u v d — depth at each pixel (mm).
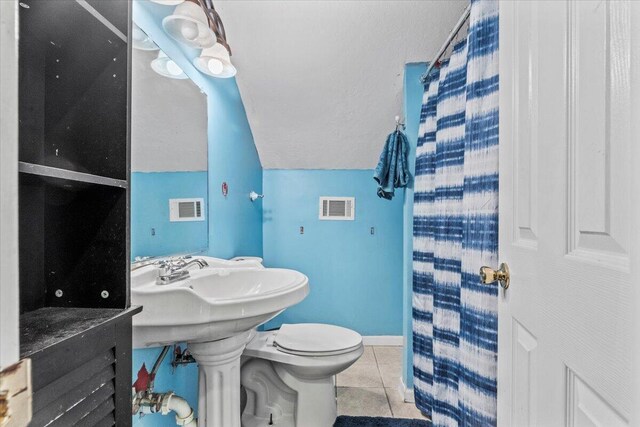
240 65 1811
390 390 1925
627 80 418
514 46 771
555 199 591
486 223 1042
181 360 1157
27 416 317
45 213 594
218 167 1639
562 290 565
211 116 1554
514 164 769
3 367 294
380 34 1673
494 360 1017
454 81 1378
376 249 2562
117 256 597
